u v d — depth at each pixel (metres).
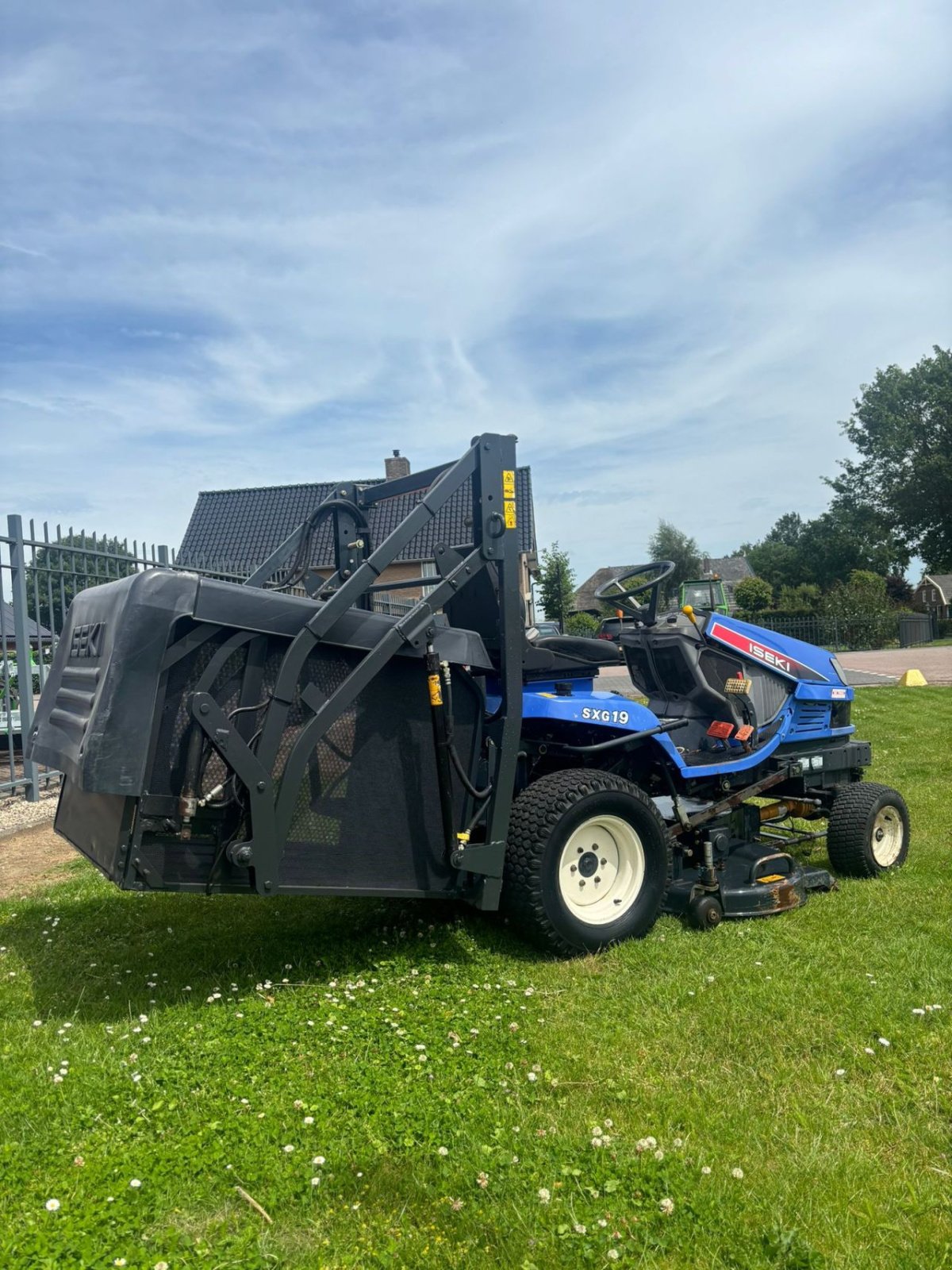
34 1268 1.97
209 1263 2.02
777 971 3.69
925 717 12.73
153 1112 2.62
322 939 4.16
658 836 4.14
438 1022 3.20
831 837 5.17
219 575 9.95
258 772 3.26
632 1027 3.21
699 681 5.00
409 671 3.70
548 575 38.06
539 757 4.48
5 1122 2.57
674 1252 2.10
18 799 7.91
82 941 4.23
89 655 3.45
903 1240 2.14
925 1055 2.97
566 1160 2.40
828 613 43.69
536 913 3.81
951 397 53.75
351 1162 2.41
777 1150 2.48
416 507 3.63
